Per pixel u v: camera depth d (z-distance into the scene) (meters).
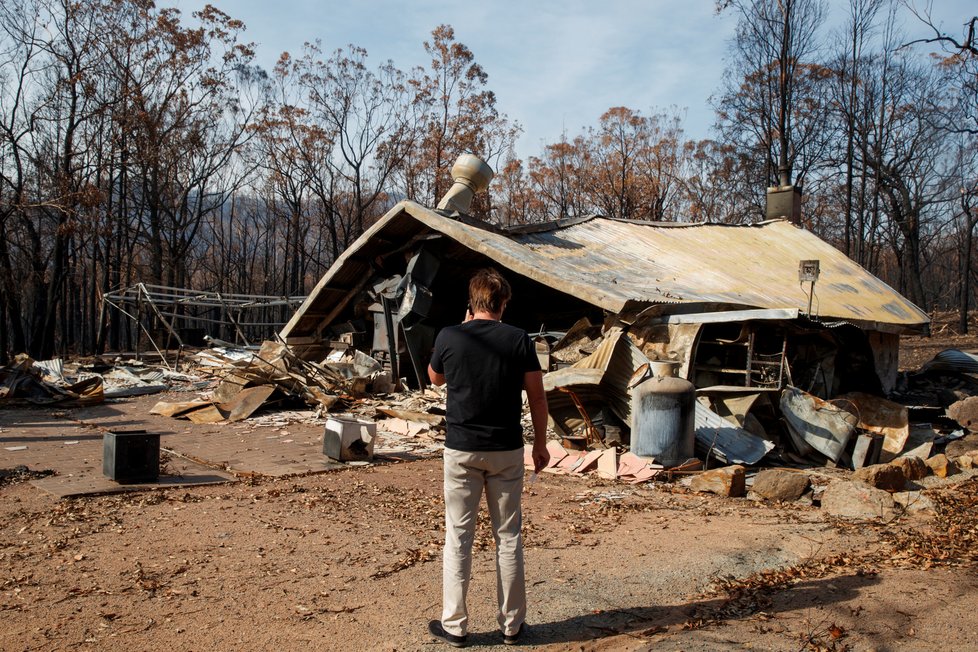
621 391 11.52
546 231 18.33
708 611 4.39
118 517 6.76
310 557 5.55
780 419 11.63
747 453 10.49
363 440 10.11
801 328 12.68
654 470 9.20
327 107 41.19
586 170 50.62
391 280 17.30
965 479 9.15
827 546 5.93
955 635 3.97
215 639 4.00
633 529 6.61
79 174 32.22
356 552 5.70
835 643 3.88
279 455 10.35
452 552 3.89
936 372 19.94
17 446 10.59
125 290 23.05
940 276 73.31
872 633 4.01
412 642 3.94
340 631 4.10
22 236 36.12
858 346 14.77
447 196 17.45
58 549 5.71
